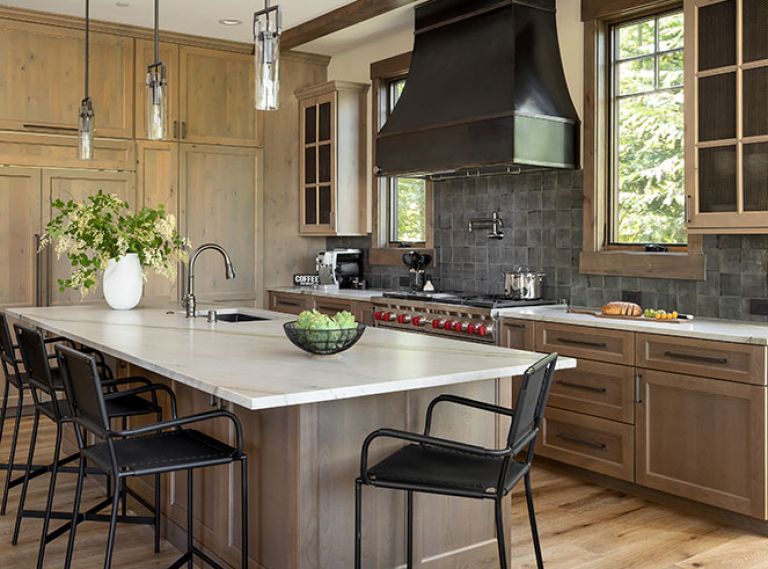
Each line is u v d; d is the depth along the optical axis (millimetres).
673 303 4371
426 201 6012
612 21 4750
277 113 6902
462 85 4949
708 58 3791
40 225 5832
